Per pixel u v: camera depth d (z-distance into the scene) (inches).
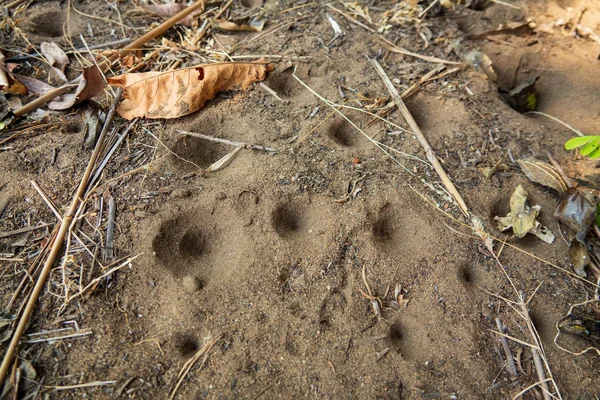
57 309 12.8
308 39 19.1
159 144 15.7
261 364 12.3
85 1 20.3
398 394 12.2
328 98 17.3
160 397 11.8
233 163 15.5
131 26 19.5
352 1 20.9
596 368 13.1
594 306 14.1
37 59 17.9
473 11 21.6
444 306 13.4
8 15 19.3
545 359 13.0
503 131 17.3
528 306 13.8
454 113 17.5
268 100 17.1
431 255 14.1
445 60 18.9
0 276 13.2
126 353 12.3
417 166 15.8
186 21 19.3
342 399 12.0
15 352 12.1
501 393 12.5
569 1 21.5
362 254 13.9
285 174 15.1
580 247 14.9
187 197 14.5
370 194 14.9
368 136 16.4
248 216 14.3
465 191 15.5
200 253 14.3
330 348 12.5
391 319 13.1
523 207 15.2
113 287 13.1
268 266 13.5
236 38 19.0
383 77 18.0
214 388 11.9
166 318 12.7
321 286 13.4
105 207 14.3
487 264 14.3
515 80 20.6
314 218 14.5
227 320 12.8
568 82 20.1
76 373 12.0
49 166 15.2
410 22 20.2
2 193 14.6
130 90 16.4
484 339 13.2
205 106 16.8
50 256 13.4
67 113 16.5
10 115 16.2
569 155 16.9
